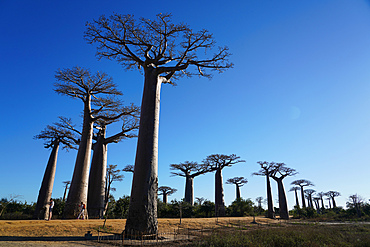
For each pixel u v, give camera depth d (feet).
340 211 179.93
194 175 134.41
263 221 96.12
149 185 36.22
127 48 46.42
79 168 58.80
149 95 42.37
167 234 39.14
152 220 34.91
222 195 118.21
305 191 215.51
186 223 56.70
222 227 58.90
